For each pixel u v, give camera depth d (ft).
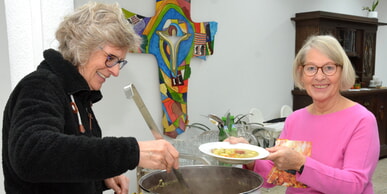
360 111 3.90
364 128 3.76
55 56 2.82
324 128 4.05
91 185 3.12
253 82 11.58
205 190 3.52
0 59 5.82
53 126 2.36
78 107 3.02
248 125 9.52
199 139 7.68
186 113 9.48
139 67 8.75
